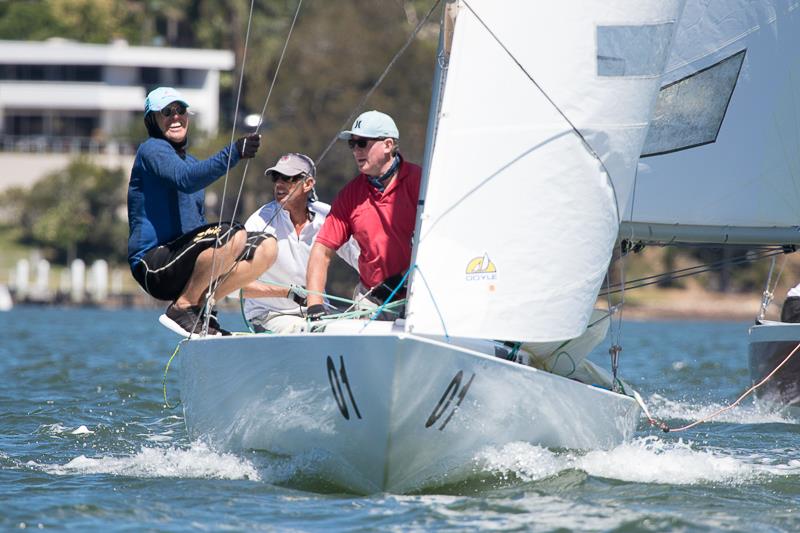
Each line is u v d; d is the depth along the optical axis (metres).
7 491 26.47
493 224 25.11
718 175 39.03
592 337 29.58
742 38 38.69
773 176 39.12
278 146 173.50
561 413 26.94
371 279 28.80
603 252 26.28
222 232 28.00
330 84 177.88
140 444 34.84
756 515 24.75
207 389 28.00
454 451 25.53
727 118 38.97
